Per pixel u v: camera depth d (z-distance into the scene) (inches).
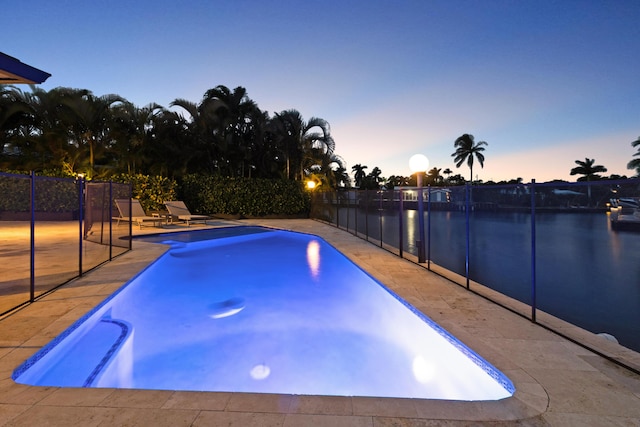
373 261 272.2
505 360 103.7
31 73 167.0
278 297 226.4
